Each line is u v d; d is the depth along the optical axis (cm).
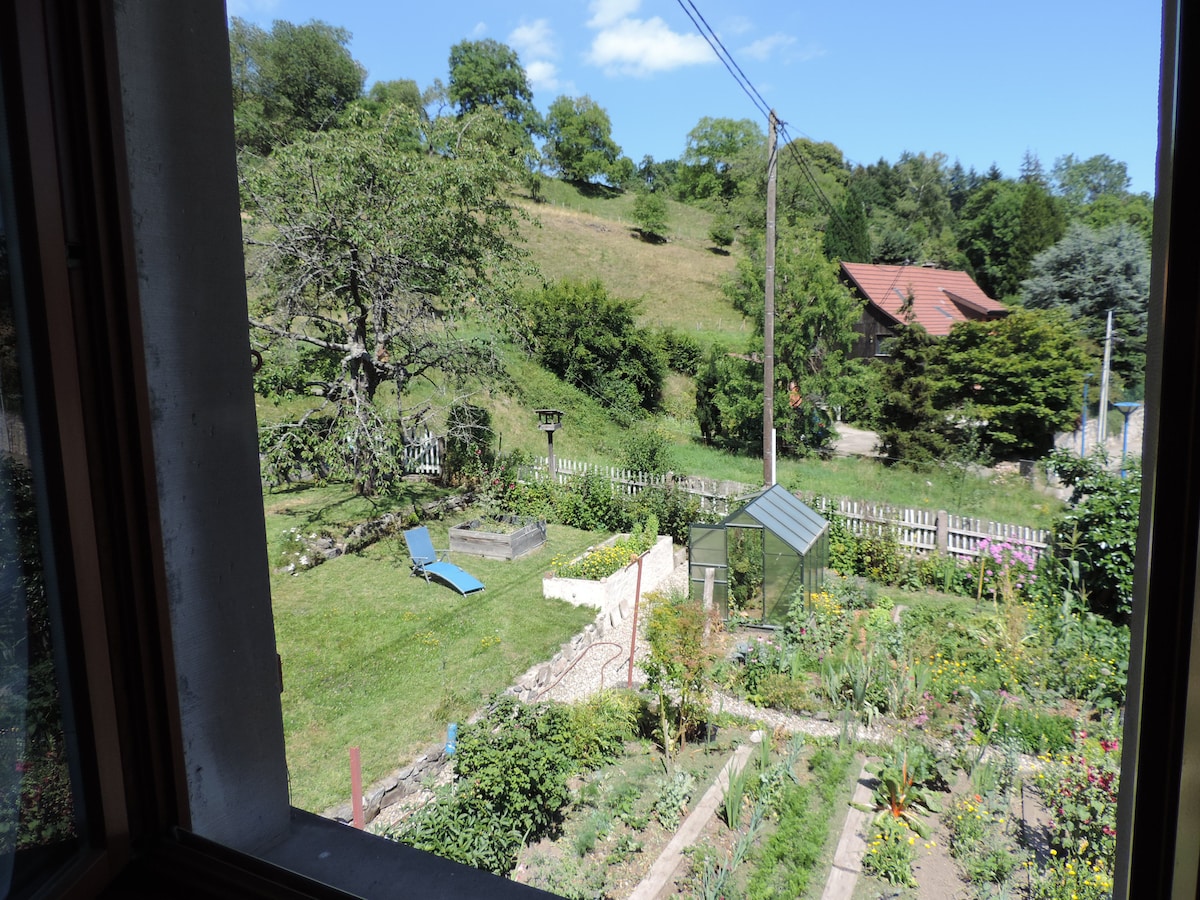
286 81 1739
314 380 1240
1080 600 808
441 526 1242
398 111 1214
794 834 486
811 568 931
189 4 119
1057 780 500
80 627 105
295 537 1103
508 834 495
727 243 3706
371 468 1236
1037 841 453
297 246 1130
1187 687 58
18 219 97
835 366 1777
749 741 628
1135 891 64
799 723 658
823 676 709
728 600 898
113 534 111
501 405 1909
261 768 140
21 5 94
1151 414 60
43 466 102
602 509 1323
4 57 94
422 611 931
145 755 117
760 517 895
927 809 500
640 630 937
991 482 1434
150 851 117
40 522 102
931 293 2045
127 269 109
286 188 1123
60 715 107
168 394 120
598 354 2127
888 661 713
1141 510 62
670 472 1394
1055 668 684
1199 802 58
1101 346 1530
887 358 1767
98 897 110
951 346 1609
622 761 611
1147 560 61
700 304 3073
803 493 1173
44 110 97
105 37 105
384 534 1173
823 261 1822
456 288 1262
